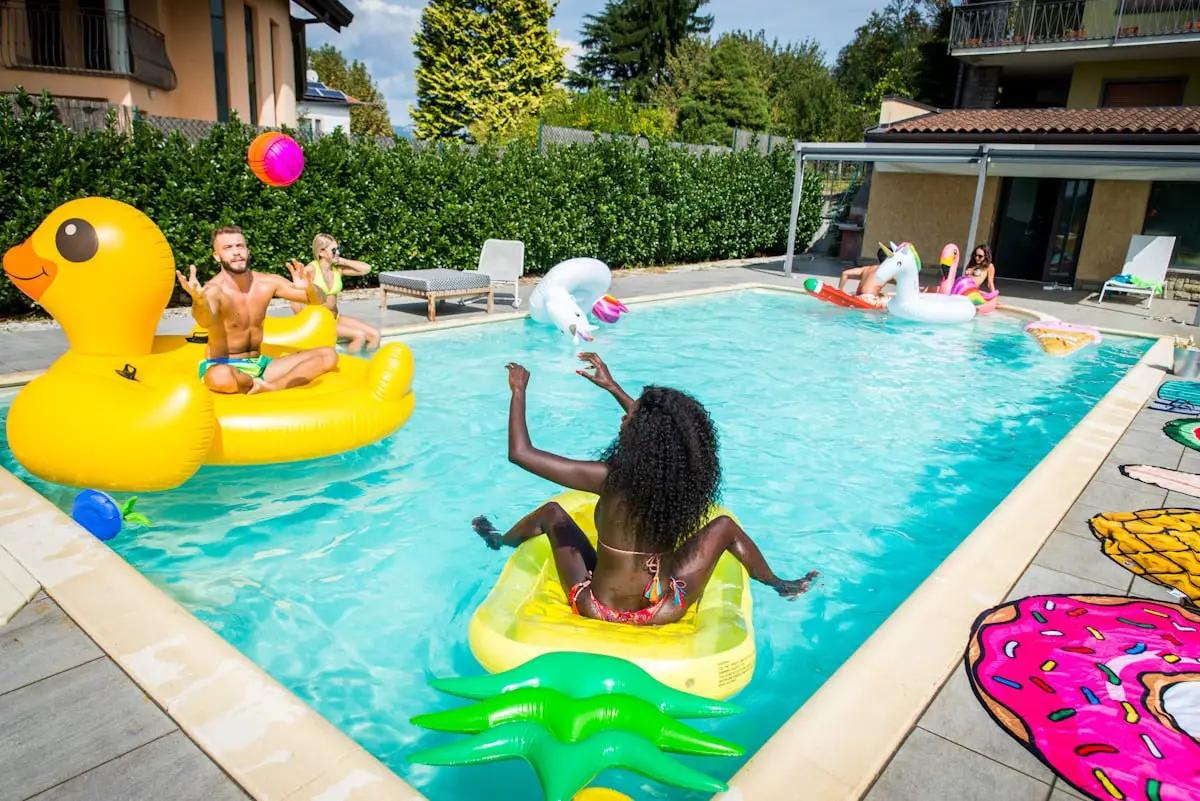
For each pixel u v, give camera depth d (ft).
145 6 51.98
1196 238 49.08
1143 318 41.27
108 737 7.88
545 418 21.83
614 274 51.42
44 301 16.34
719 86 134.00
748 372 27.76
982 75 74.59
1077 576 12.32
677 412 9.80
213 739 7.86
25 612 9.98
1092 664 9.83
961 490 18.03
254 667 9.02
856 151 48.91
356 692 10.27
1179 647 10.28
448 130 132.57
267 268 35.83
